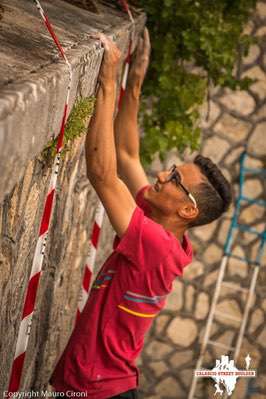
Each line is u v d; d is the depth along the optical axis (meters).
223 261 8.08
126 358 3.23
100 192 3.04
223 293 8.29
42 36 2.72
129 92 4.07
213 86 7.69
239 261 8.20
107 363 3.22
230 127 7.84
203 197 3.43
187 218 3.41
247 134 7.86
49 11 3.53
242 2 6.53
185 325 8.31
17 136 1.73
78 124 2.77
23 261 2.75
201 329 8.33
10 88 1.77
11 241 2.41
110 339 3.19
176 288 8.24
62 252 3.88
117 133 4.01
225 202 3.53
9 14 2.95
